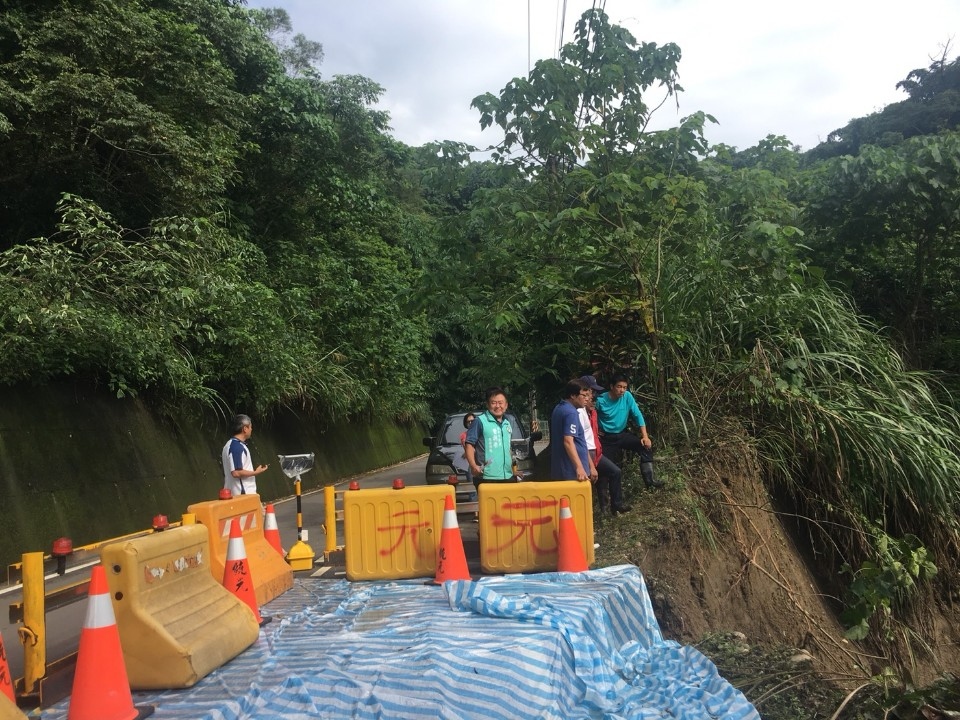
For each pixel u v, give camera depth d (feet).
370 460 83.71
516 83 30.14
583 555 19.31
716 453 27.78
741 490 26.84
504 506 20.02
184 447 45.55
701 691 13.66
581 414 24.35
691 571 22.72
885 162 38.37
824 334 31.83
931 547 27.58
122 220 42.45
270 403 52.85
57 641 18.13
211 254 42.52
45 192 39.40
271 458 56.90
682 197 27.94
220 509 16.83
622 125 31.96
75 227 34.58
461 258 31.22
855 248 41.73
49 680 12.41
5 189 38.63
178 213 43.04
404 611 15.99
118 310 35.81
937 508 27.40
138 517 37.73
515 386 39.34
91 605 10.52
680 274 29.78
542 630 13.61
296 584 19.95
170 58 41.68
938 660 24.99
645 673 15.12
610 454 26.58
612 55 31.42
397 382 76.28
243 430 25.39
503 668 11.95
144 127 37.52
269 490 54.80
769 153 43.21
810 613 23.66
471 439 22.58
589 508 20.17
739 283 31.07
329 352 63.05
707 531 24.14
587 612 14.97
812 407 28.02
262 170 63.87
